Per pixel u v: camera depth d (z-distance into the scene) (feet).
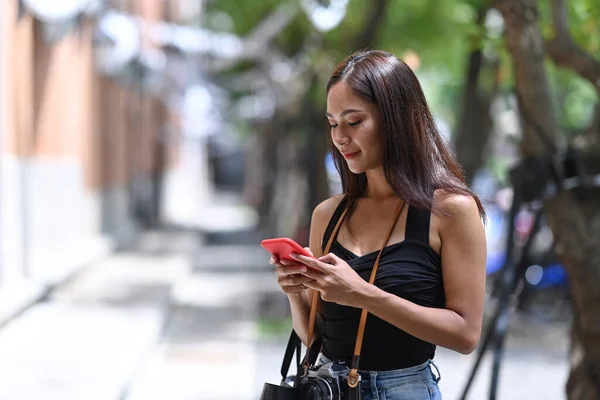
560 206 29.30
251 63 132.67
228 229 155.53
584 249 28.94
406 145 16.69
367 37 68.85
